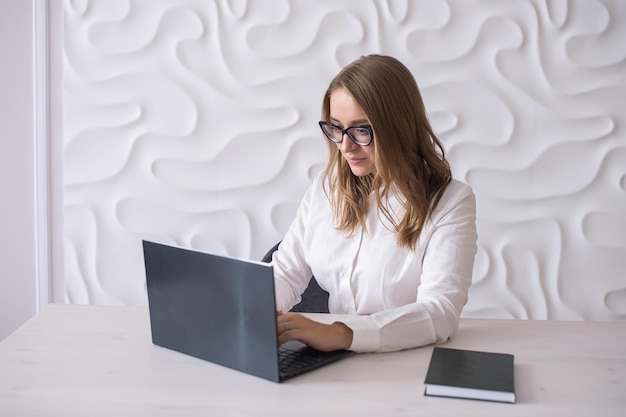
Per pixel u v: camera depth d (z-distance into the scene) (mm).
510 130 2992
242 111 3043
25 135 3121
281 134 3049
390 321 1578
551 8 2939
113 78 3055
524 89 2982
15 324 3229
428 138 1904
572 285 3064
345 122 1800
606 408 1272
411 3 2969
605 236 3029
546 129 2992
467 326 1790
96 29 3039
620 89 2959
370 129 1781
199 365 1478
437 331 1619
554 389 1360
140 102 3062
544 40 2961
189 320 1515
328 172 2020
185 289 1503
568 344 1633
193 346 1522
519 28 2945
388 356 1546
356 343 1529
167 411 1248
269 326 1365
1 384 1362
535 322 1824
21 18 3064
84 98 3072
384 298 1930
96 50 3047
